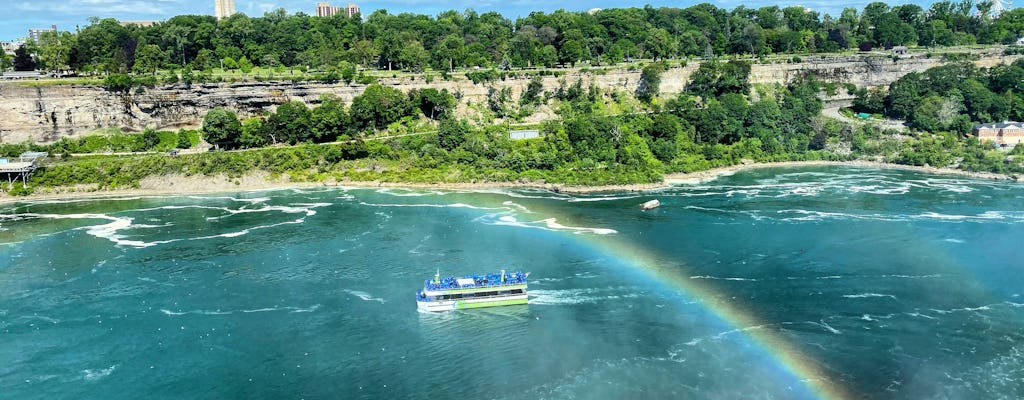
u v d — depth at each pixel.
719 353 106.75
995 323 114.75
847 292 126.62
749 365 103.56
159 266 140.12
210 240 156.00
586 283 131.25
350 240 155.50
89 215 176.88
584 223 168.62
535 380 100.44
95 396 96.88
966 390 97.25
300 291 128.12
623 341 110.44
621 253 146.75
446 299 120.75
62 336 111.94
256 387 99.19
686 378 100.50
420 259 143.38
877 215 173.62
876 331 112.56
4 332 112.75
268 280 133.12
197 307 121.88
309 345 109.69
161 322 116.50
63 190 197.88
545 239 156.12
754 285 130.00
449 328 115.12
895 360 104.44
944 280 131.50
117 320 117.06
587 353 107.25
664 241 154.50
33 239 157.12
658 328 114.25
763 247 149.88
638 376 101.12
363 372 102.75
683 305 122.31
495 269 137.62
